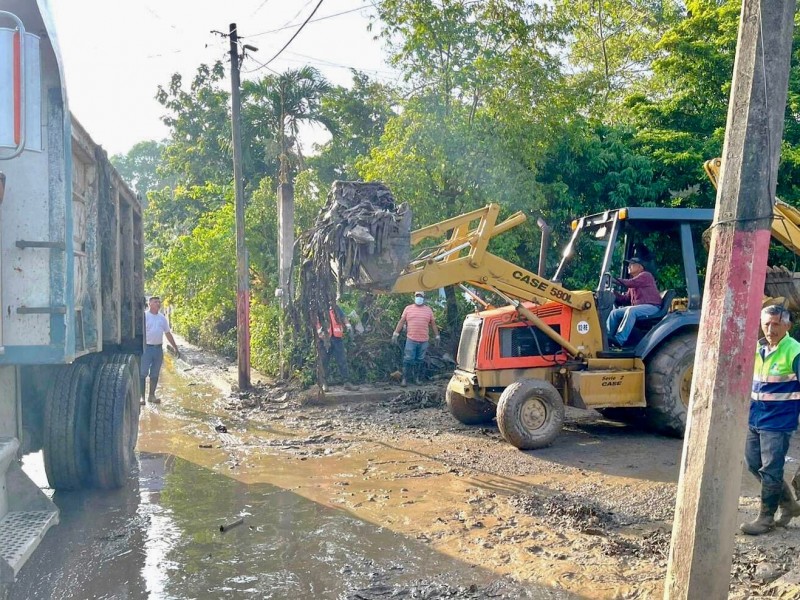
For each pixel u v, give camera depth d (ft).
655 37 90.63
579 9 86.33
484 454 28.40
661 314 31.40
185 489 24.26
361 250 26.63
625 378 29.66
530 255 50.29
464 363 31.99
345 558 18.21
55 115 15.30
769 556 16.99
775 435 18.17
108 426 22.80
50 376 22.65
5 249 15.05
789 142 51.47
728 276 12.48
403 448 29.76
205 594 16.24
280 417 36.83
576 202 50.96
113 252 23.90
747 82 12.41
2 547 12.73
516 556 18.08
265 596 16.12
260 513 21.76
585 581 16.44
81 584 16.78
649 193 50.75
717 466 12.42
